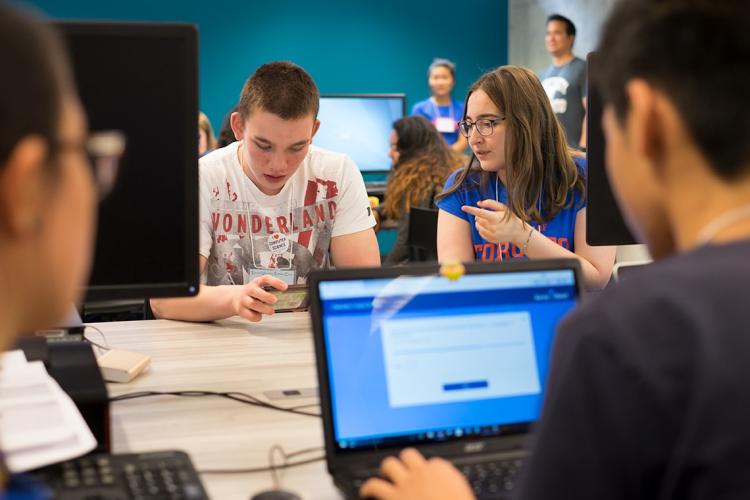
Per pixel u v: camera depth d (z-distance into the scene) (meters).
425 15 8.28
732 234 0.70
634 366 0.67
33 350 1.44
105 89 1.40
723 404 0.63
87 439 1.11
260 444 1.29
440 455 1.20
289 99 2.24
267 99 2.24
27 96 0.61
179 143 1.44
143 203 1.44
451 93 8.38
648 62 0.72
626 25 0.74
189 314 2.05
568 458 0.70
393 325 1.23
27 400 1.20
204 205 2.42
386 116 6.58
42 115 0.62
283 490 1.10
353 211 2.53
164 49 1.41
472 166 2.58
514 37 8.32
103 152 0.74
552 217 2.45
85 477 1.04
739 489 0.62
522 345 1.27
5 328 0.68
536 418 1.25
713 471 0.63
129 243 1.45
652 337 0.68
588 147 1.86
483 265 1.29
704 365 0.64
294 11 8.03
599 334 0.70
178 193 1.45
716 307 0.67
